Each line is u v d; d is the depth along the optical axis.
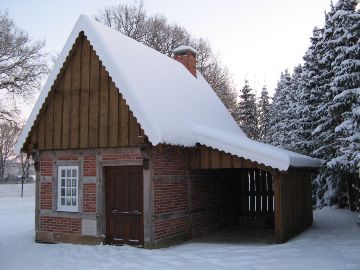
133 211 10.94
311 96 19.98
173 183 11.41
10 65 29.92
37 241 12.02
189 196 12.25
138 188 10.95
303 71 21.72
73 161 11.69
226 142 11.23
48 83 11.80
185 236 11.88
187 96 13.91
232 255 9.34
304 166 12.67
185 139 11.17
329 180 19.59
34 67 30.95
